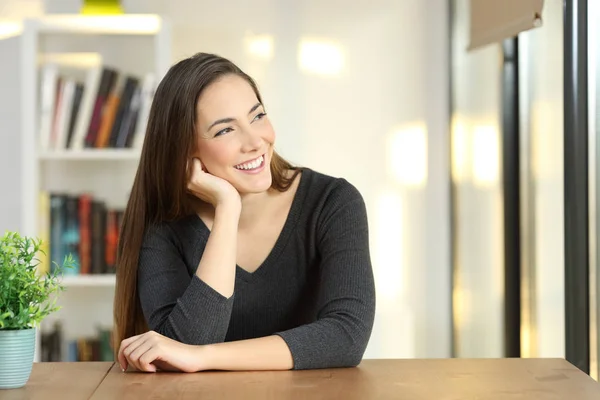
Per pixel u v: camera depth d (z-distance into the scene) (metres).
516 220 3.76
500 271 3.86
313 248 2.50
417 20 4.59
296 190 2.54
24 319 1.86
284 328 2.51
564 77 2.98
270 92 4.59
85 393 1.81
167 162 2.40
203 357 2.03
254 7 4.57
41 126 4.31
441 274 4.62
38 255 4.27
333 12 4.59
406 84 4.60
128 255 2.48
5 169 4.64
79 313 4.59
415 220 4.61
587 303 2.94
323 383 1.88
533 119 3.60
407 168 4.60
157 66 4.23
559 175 3.27
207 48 4.57
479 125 4.13
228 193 2.34
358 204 2.50
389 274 4.61
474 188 4.21
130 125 4.35
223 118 2.31
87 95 4.34
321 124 4.59
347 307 2.26
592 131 2.93
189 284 2.37
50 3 4.59
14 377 1.85
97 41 4.56
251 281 2.48
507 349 3.78
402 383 1.86
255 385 1.86
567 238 2.97
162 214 2.49
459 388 1.81
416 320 4.61
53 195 4.36
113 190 4.61
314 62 4.59
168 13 4.56
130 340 2.07
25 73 4.23
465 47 4.33
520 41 3.74
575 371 1.97
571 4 2.95
